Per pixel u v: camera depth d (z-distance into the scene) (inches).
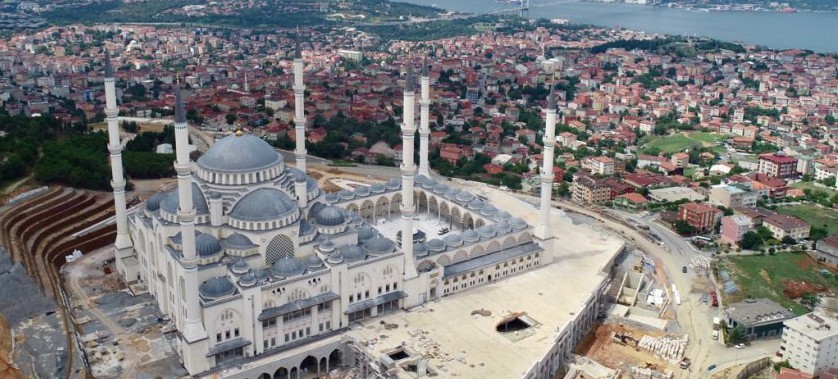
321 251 7824.8
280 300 7357.3
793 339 7785.4
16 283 7819.9
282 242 7721.5
